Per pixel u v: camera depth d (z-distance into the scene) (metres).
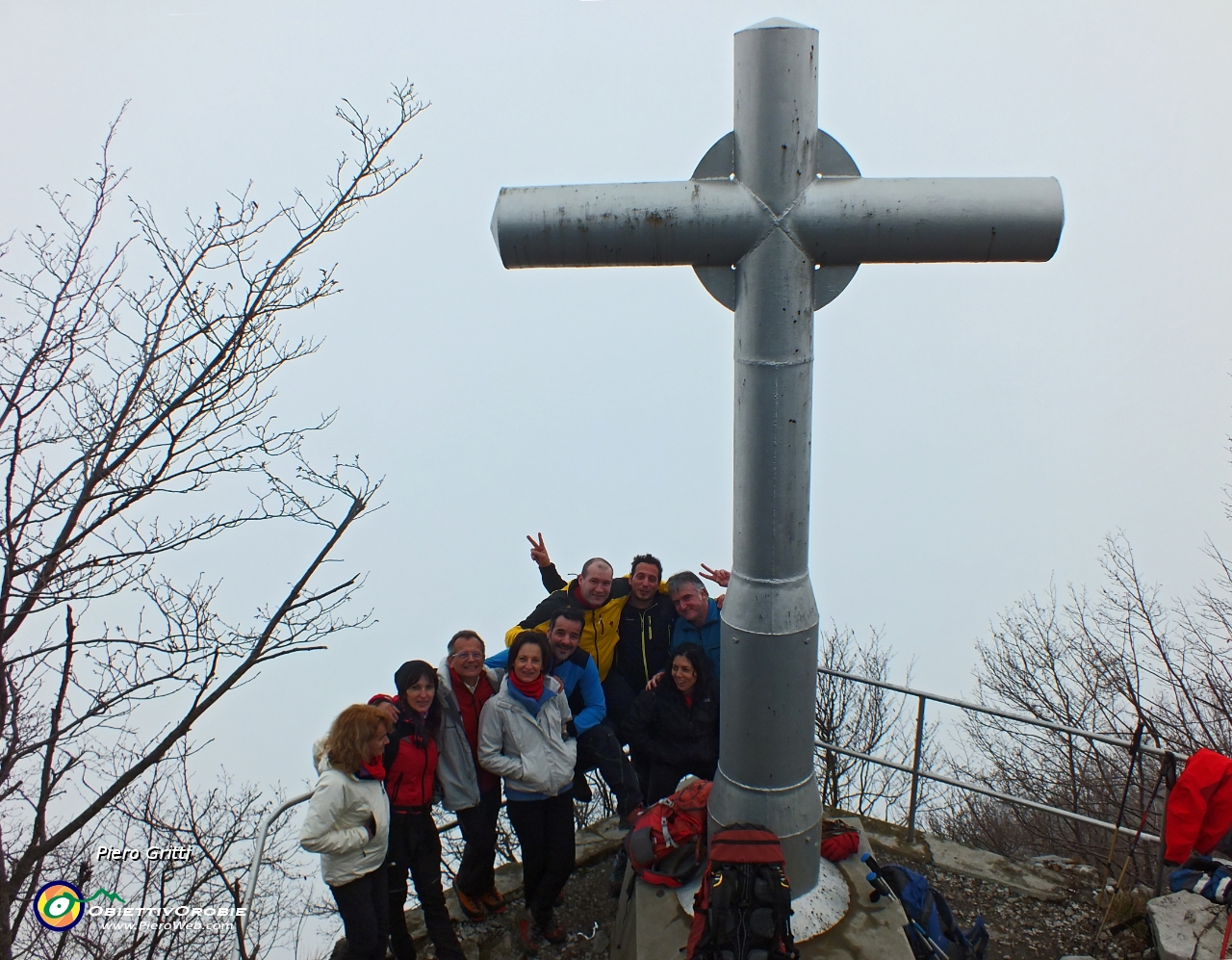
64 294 4.41
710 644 4.48
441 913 3.91
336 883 3.49
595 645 4.65
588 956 4.20
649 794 4.36
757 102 3.13
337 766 3.40
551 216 3.22
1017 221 3.13
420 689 3.69
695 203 3.19
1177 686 10.32
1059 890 4.50
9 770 3.32
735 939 3.07
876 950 3.58
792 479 3.39
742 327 3.33
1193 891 4.03
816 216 3.18
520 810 4.00
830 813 4.94
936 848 4.82
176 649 3.88
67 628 3.33
